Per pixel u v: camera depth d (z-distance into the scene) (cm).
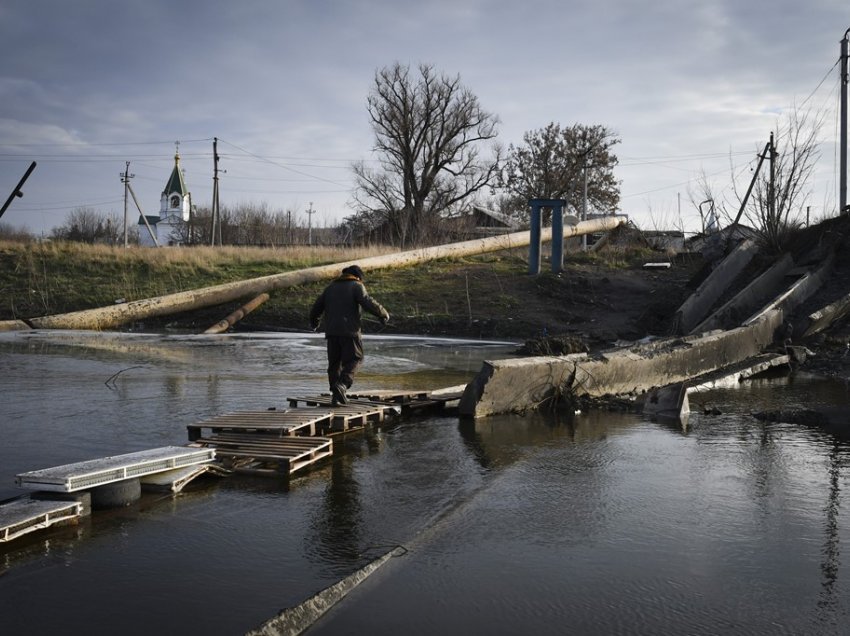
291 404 864
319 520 482
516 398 905
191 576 383
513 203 6475
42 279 2838
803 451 697
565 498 538
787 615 349
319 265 3147
